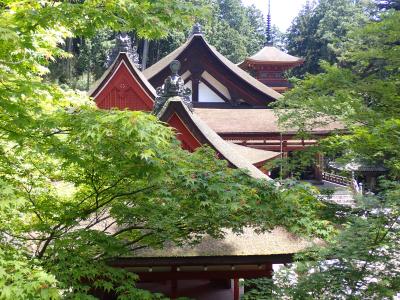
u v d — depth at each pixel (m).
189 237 7.93
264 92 24.47
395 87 10.66
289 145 23.94
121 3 5.68
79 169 7.12
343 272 6.61
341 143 9.54
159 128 5.52
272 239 9.62
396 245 6.57
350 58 12.31
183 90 10.95
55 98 6.75
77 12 5.66
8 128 5.92
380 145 9.18
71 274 6.34
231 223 7.18
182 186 6.52
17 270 4.80
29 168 7.33
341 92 10.37
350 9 62.62
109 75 16.91
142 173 5.91
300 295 6.71
